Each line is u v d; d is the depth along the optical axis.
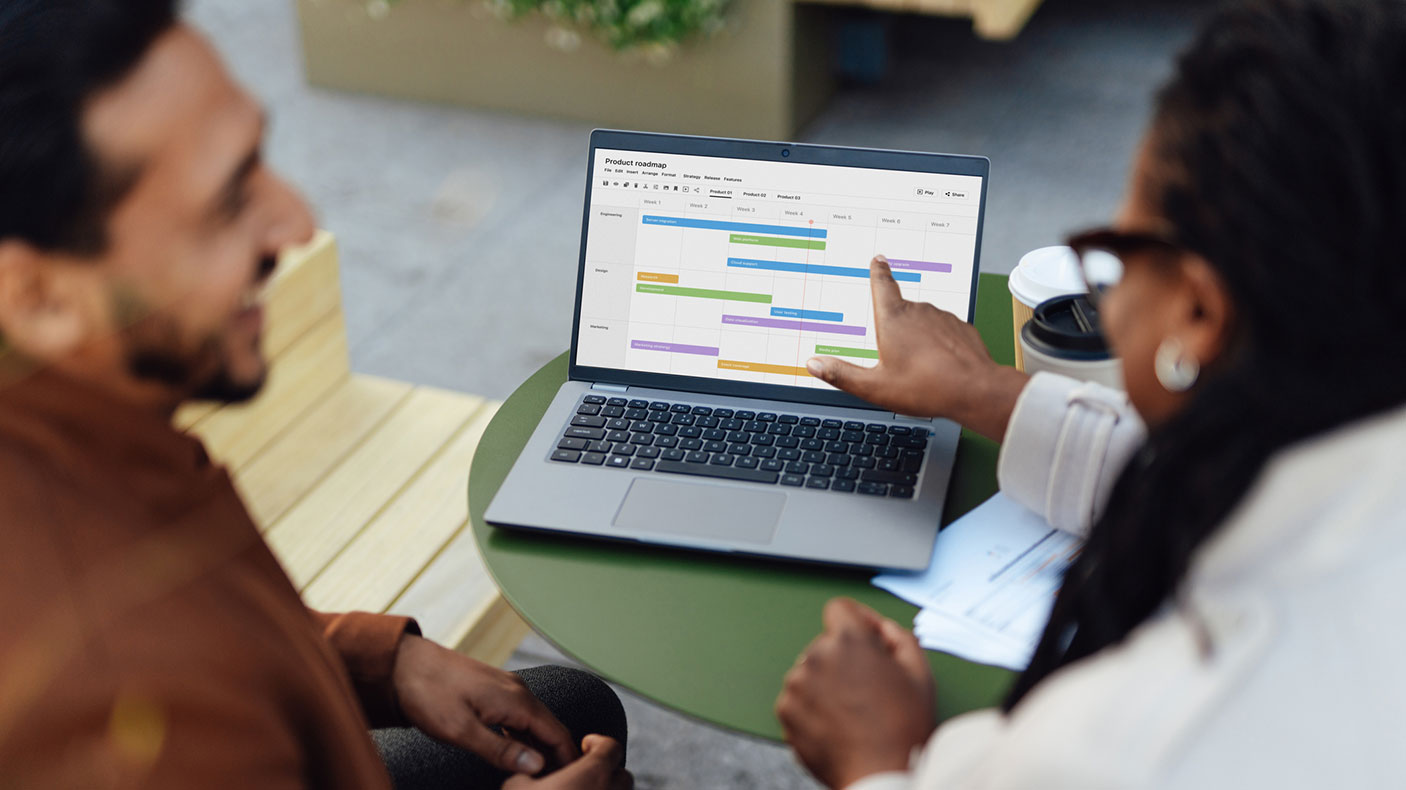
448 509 1.65
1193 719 0.51
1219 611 0.54
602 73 3.36
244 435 1.69
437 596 1.51
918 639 0.91
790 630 0.93
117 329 0.54
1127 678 0.54
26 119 0.48
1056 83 3.67
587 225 1.15
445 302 2.67
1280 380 0.56
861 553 0.97
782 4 3.18
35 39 0.48
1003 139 3.41
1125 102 3.55
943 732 0.70
